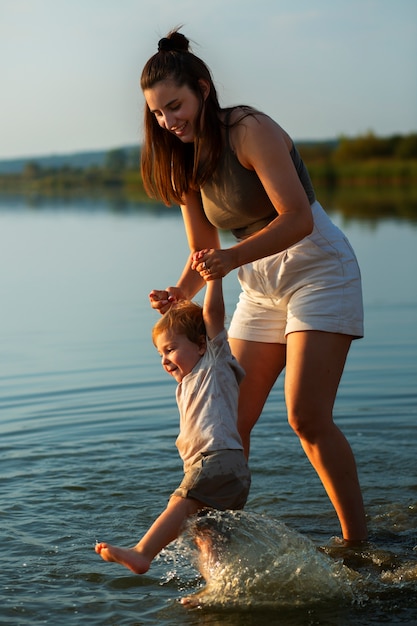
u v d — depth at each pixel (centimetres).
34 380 653
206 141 347
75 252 1409
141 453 498
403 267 1099
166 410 579
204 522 329
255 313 383
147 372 669
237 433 340
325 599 323
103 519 404
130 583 340
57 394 616
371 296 920
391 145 4553
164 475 464
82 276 1144
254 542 340
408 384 615
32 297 1002
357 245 1327
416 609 315
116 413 574
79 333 805
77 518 405
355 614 312
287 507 425
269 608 317
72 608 318
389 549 371
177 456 493
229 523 335
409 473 465
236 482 332
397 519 404
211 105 345
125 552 310
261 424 554
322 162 4600
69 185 6556
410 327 773
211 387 340
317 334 356
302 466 481
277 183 338
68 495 434
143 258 1293
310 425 360
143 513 411
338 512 376
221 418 337
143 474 465
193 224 388
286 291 367
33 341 779
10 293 1037
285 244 335
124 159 6188
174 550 366
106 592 332
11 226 1978
